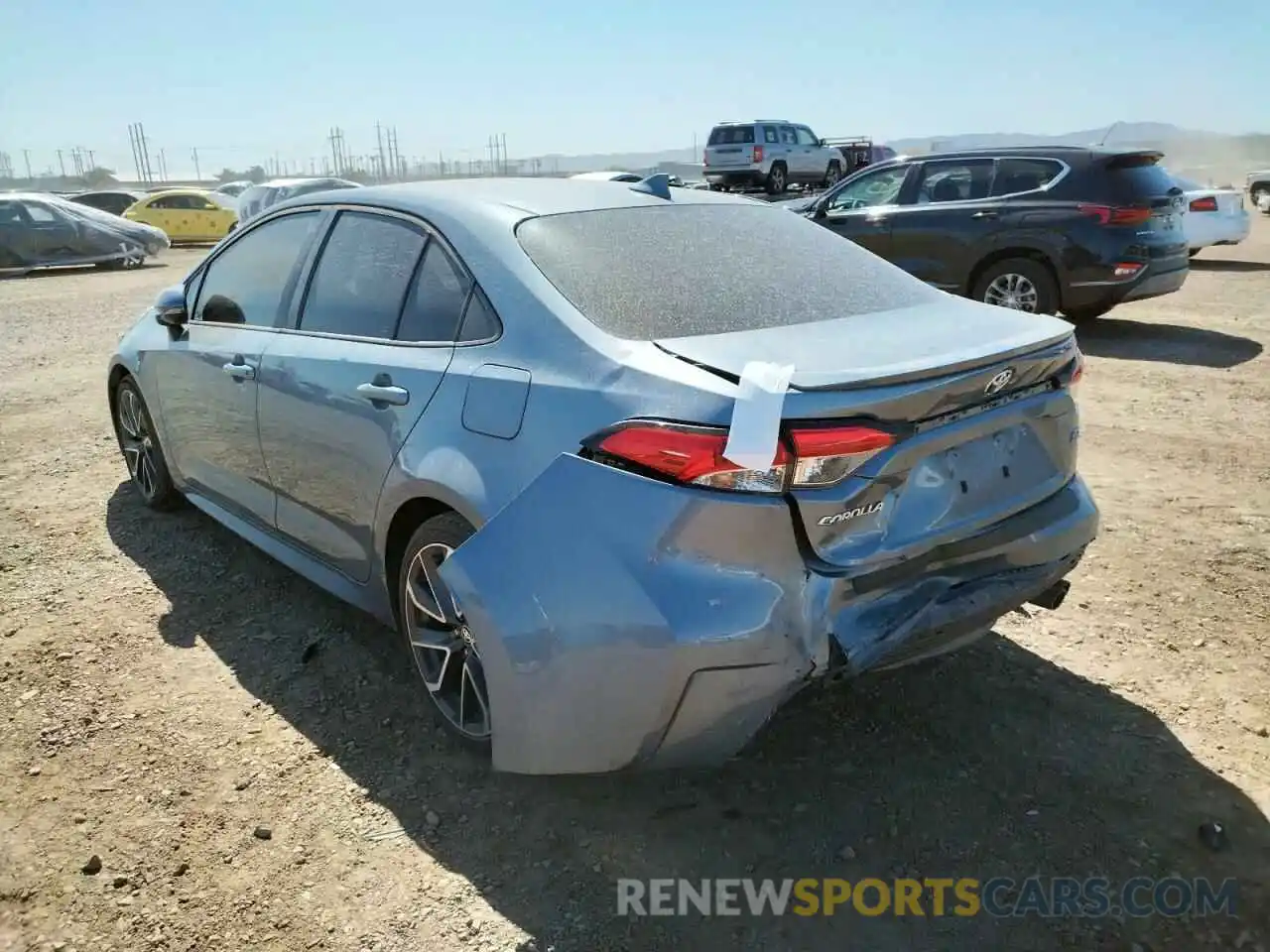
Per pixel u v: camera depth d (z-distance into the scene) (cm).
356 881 251
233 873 254
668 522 225
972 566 260
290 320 368
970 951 227
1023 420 271
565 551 237
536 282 280
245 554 449
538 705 242
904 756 294
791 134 2850
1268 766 286
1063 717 311
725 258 307
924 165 984
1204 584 399
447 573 254
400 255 326
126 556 448
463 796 282
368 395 309
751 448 216
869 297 302
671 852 259
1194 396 702
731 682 227
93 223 1961
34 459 597
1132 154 874
